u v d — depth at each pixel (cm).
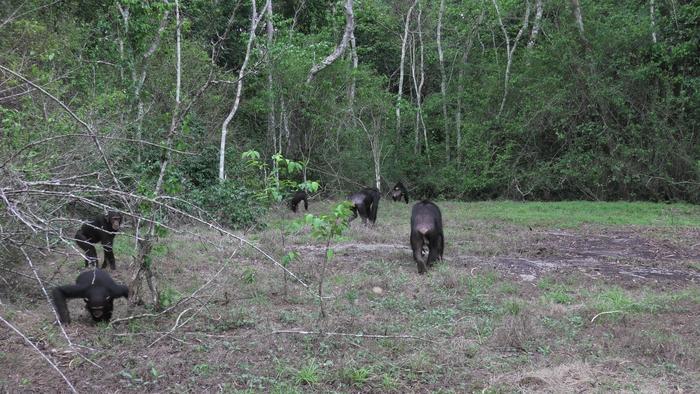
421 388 527
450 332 666
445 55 3066
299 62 2139
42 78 882
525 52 2652
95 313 634
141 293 763
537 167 2573
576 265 1066
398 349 610
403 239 1313
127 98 1397
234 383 528
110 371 545
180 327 659
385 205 2089
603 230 1522
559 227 1571
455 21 3044
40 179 684
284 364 564
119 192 557
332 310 747
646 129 2356
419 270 956
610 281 941
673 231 1506
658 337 647
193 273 926
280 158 773
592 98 2420
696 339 655
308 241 1252
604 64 2448
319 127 2331
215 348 605
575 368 562
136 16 1567
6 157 651
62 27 1505
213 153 1741
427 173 2806
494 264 1055
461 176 2683
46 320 664
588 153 2434
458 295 835
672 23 2352
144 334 633
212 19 2058
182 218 1118
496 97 2739
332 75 2325
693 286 911
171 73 1730
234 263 1002
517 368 568
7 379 522
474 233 1415
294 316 709
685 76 2333
